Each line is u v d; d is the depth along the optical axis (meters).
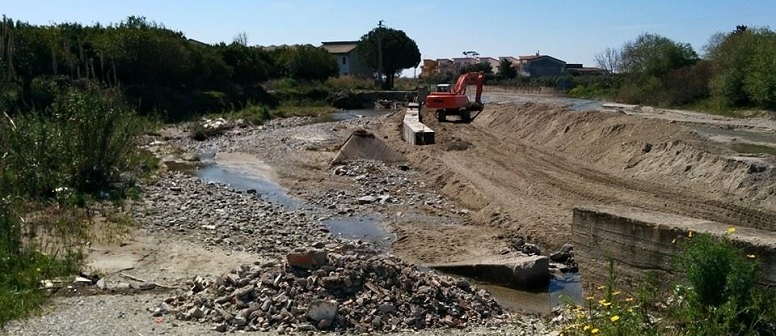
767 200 16.70
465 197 19.91
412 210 18.78
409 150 28.70
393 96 69.81
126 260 12.74
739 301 7.70
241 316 9.47
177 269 12.35
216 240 14.74
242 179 23.59
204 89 53.34
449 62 153.88
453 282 11.62
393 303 9.98
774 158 19.39
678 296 8.67
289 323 9.37
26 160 16.88
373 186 22.02
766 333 7.69
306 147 31.61
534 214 16.91
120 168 19.88
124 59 46.00
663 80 65.56
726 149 21.44
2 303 9.59
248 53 66.25
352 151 26.42
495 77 110.62
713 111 50.56
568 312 10.34
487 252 14.34
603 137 25.94
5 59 19.78
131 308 9.98
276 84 65.31
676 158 21.08
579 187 19.95
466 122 39.88
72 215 15.42
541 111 34.50
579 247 11.73
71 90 20.22
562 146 28.39
